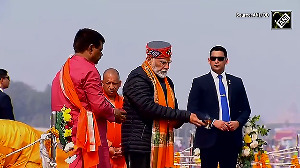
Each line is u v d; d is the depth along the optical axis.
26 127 10.35
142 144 8.97
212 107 10.31
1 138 10.08
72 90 7.95
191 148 13.66
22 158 10.16
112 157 10.38
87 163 7.93
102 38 8.17
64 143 8.05
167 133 9.12
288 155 14.90
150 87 9.03
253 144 10.96
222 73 10.43
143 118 9.02
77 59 8.02
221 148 10.31
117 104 10.77
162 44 9.15
